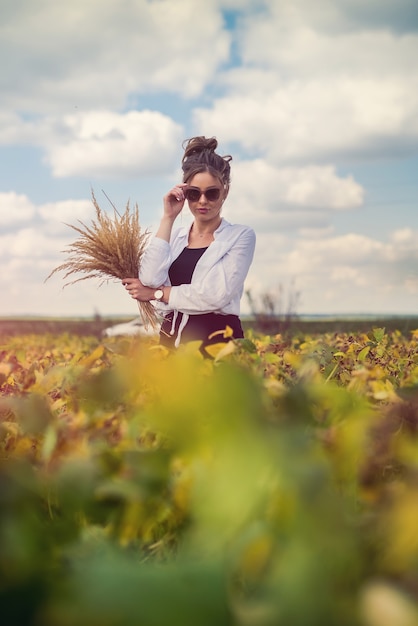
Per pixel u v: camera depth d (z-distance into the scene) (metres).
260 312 15.36
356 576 0.55
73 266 4.61
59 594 0.48
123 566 0.45
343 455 0.78
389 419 0.84
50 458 0.98
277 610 0.48
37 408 1.05
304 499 0.54
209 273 4.68
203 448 0.65
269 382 1.27
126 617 0.43
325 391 0.93
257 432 0.58
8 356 2.87
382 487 0.82
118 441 1.11
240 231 4.89
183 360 0.65
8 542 0.65
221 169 4.96
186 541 0.75
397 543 0.53
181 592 0.44
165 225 5.01
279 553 0.54
